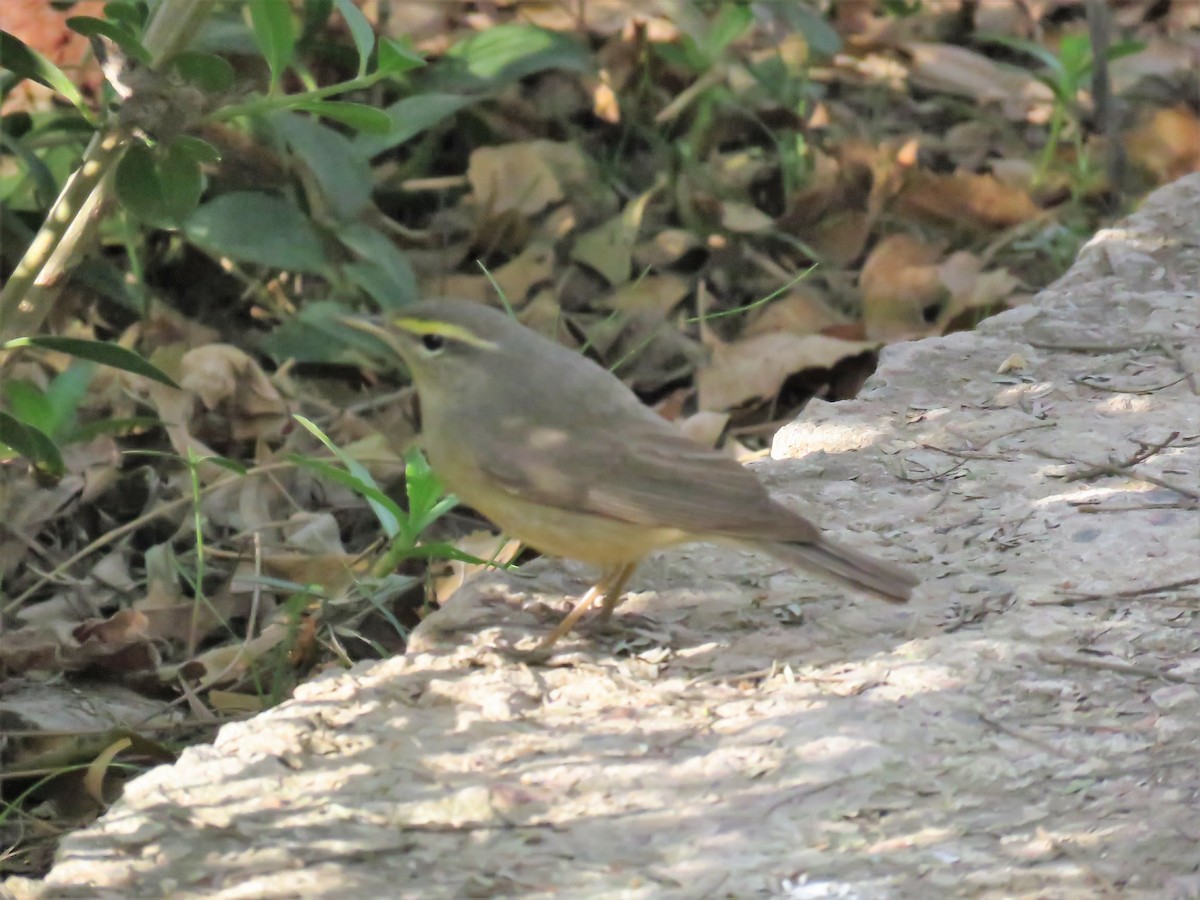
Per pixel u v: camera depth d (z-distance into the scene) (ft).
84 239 30.35
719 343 46.52
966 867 21.08
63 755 31.40
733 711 24.85
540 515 26.17
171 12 28.94
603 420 26.25
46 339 28.89
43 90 47.52
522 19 57.93
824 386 46.16
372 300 48.06
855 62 59.62
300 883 21.04
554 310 49.03
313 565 38.29
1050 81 53.16
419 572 38.88
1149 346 35.96
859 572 24.59
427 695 25.53
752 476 25.68
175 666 35.12
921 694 24.89
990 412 33.86
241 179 48.55
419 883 21.06
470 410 26.58
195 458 35.42
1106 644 26.03
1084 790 22.65
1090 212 53.16
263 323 49.42
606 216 52.60
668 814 22.34
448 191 53.52
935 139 56.44
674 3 56.24
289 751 24.02
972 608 27.25
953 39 62.39
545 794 22.88
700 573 29.22
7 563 39.06
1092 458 31.73
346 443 44.65
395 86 50.34
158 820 22.36
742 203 53.16
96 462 41.60
